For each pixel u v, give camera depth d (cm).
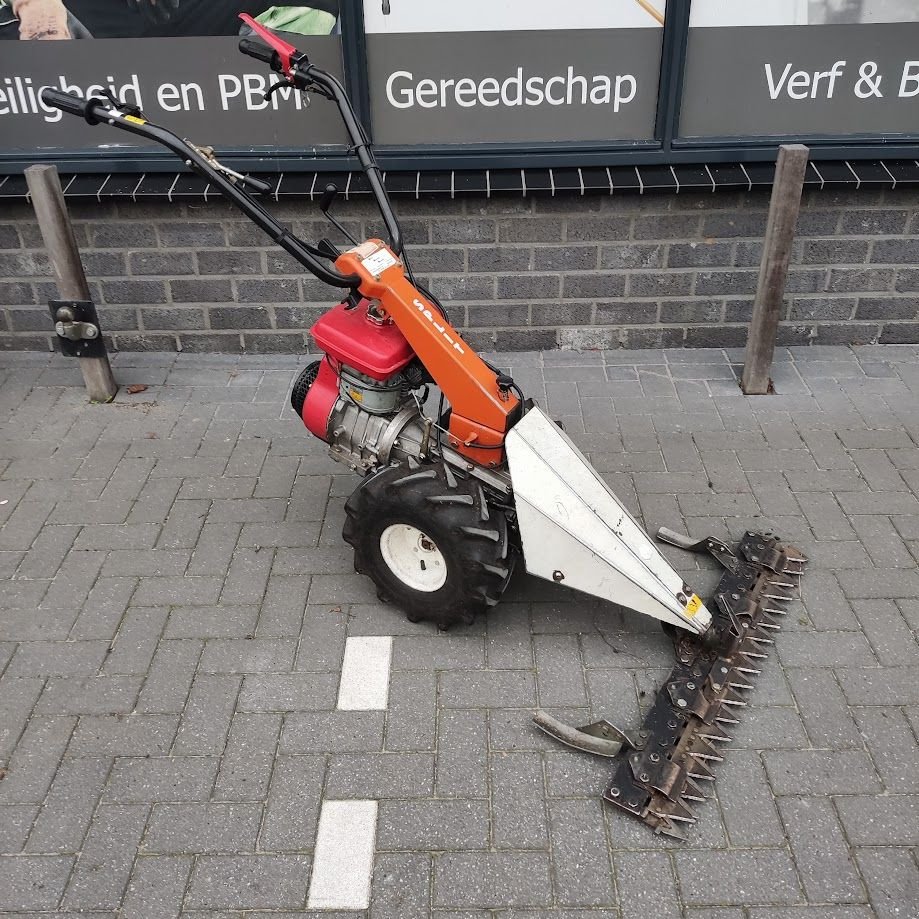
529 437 328
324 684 330
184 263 518
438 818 284
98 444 463
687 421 477
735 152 492
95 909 261
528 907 260
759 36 473
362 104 486
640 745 295
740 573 367
